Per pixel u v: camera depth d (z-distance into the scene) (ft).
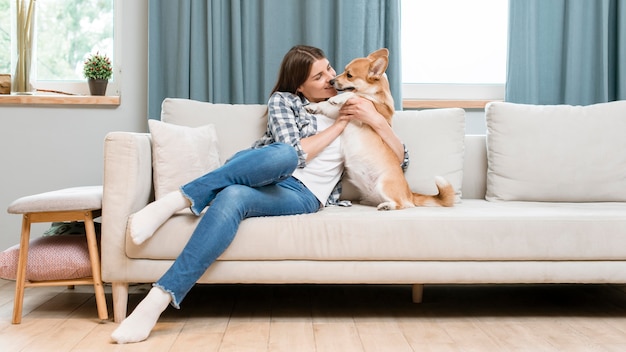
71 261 6.51
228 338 5.83
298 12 9.54
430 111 8.45
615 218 6.50
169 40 9.36
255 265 6.30
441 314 6.92
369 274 6.36
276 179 6.50
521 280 6.44
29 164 9.54
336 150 7.46
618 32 9.63
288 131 7.19
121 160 6.38
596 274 6.49
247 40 9.42
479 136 8.92
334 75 7.84
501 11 10.41
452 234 6.33
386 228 6.31
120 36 9.86
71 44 10.13
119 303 6.41
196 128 7.70
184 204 6.21
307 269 6.34
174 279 5.82
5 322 6.43
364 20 9.43
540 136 8.29
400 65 9.45
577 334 6.07
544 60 9.78
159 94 9.38
